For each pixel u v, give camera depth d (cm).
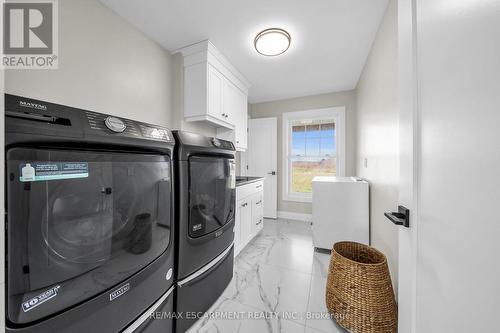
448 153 46
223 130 269
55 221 61
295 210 370
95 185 72
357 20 170
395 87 139
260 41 192
